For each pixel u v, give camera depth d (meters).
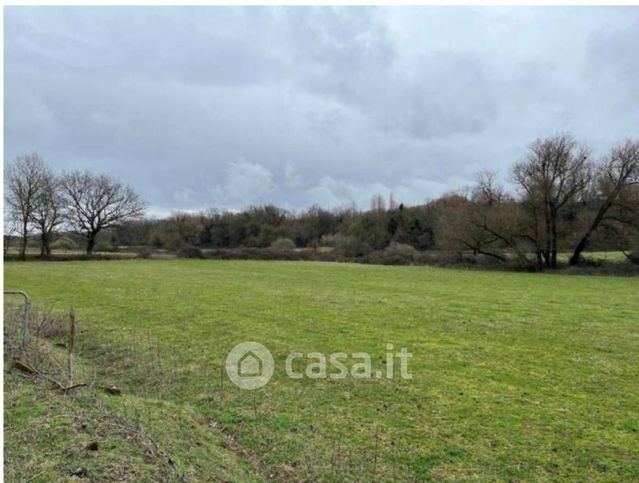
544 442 7.50
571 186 47.28
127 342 13.73
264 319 17.41
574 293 27.05
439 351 13.12
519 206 49.06
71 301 21.45
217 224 82.19
